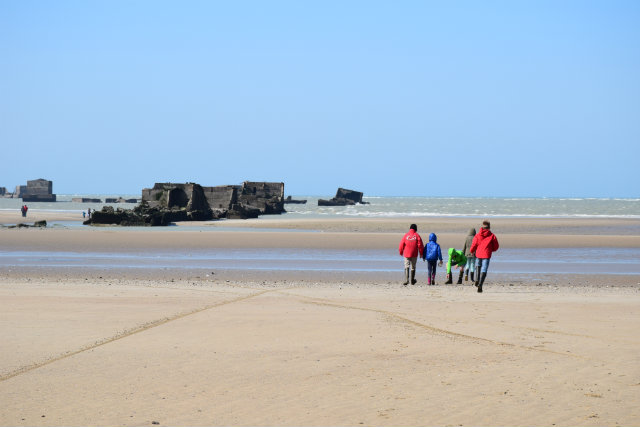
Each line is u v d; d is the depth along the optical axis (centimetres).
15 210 19200
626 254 5609
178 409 1233
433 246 3531
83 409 1230
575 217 15038
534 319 2188
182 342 1803
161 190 14388
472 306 2491
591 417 1184
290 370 1516
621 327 2038
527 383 1405
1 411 1217
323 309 2395
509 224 10712
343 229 9494
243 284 3409
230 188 16250
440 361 1599
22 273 3941
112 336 1875
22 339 1825
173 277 3797
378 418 1184
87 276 3803
